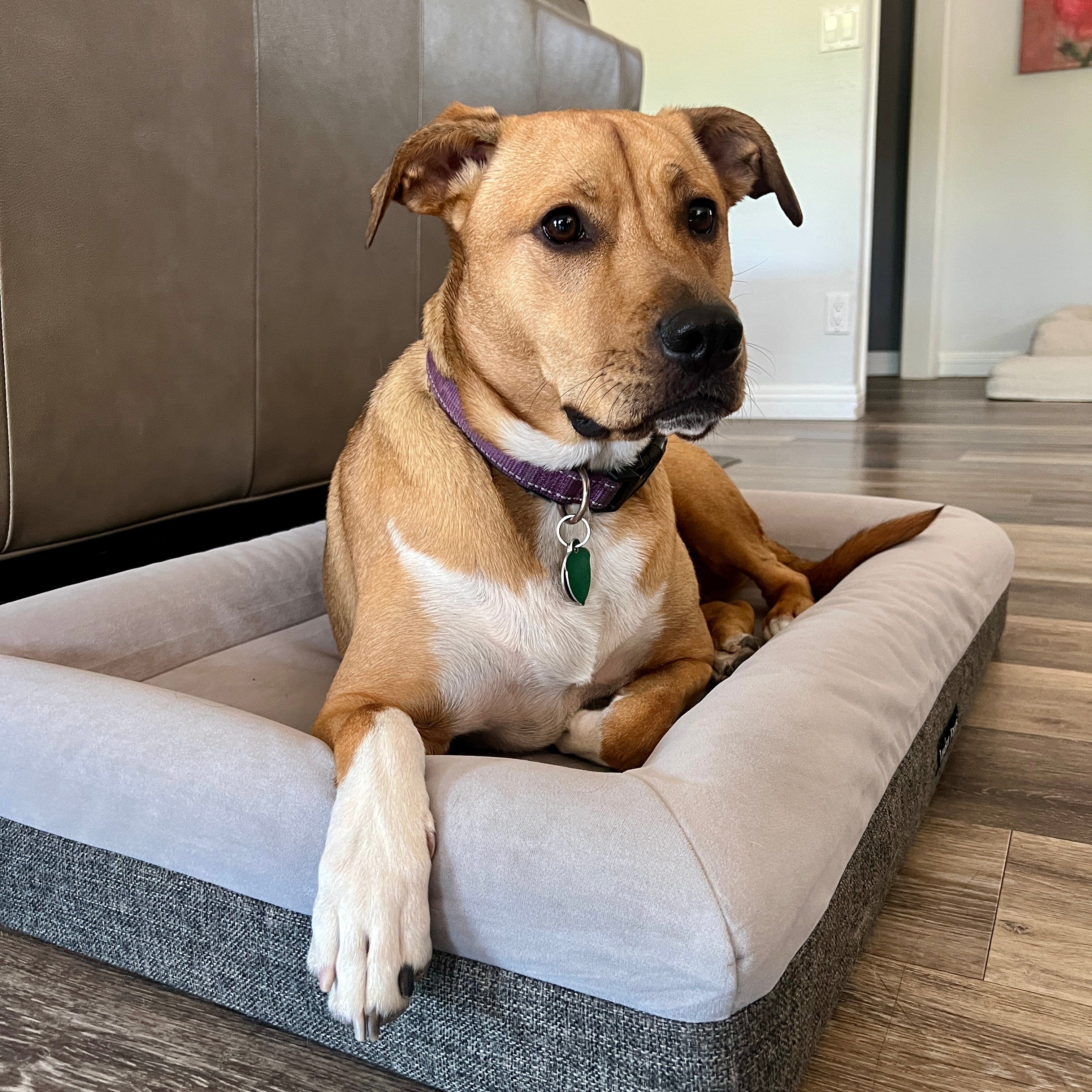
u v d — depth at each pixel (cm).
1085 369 612
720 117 162
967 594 176
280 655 184
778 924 90
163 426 199
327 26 225
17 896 128
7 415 170
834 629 144
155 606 174
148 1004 118
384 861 97
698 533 205
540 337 131
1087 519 314
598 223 129
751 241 558
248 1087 104
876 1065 103
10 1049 110
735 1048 89
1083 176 721
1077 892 129
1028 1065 102
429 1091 104
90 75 175
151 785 114
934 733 149
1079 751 167
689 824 96
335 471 182
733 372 125
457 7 268
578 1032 94
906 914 126
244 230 211
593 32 338
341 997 92
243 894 111
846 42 514
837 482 379
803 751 112
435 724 141
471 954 98
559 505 142
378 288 254
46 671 133
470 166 145
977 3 718
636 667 158
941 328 788
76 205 175
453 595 136
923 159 746
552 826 98
